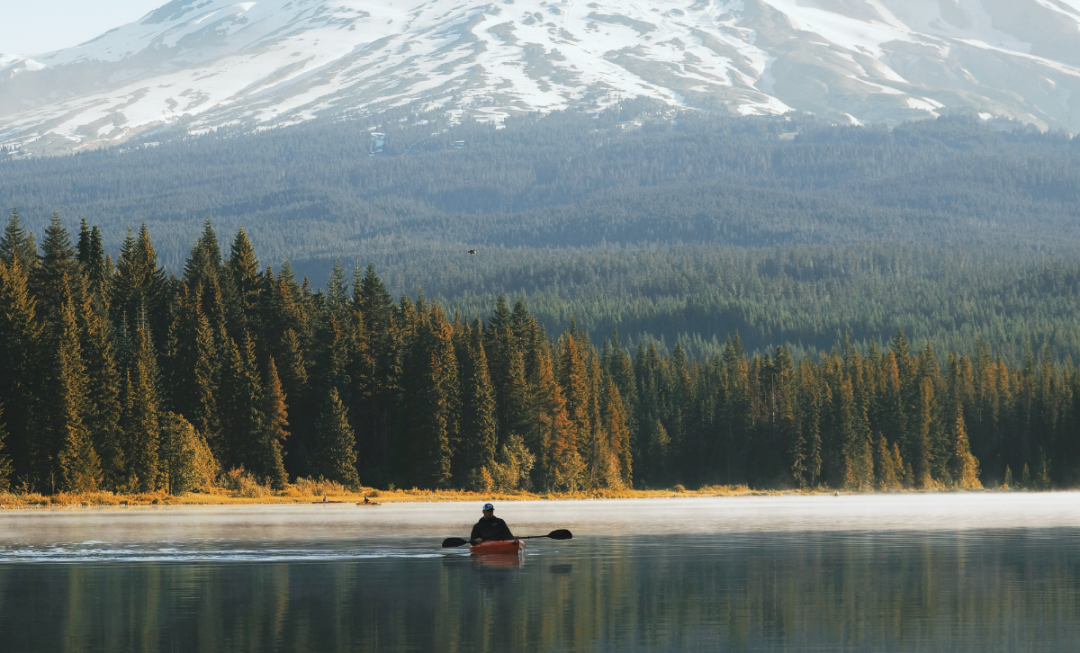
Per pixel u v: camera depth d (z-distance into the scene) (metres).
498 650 26.97
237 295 151.38
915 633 29.23
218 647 27.33
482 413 140.50
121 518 81.44
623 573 43.16
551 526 74.81
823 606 34.03
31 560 48.19
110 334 130.12
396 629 29.94
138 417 114.38
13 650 26.94
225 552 51.97
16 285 115.88
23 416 110.25
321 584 39.56
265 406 130.25
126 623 30.89
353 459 133.25
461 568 45.00
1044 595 36.31
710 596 36.22
